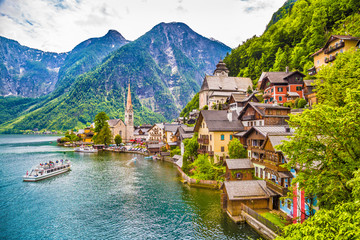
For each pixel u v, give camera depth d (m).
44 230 33.84
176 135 96.62
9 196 48.97
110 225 35.12
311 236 11.99
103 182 59.66
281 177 31.86
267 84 84.88
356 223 10.94
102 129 143.12
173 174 66.94
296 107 66.25
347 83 29.66
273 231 27.81
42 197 48.16
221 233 31.06
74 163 88.50
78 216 38.50
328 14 100.62
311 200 23.27
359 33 74.44
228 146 54.41
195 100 177.38
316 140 19.33
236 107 77.19
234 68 171.50
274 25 160.12
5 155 110.38
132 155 111.75
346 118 15.77
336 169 18.31
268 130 44.31
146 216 37.91
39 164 82.56
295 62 102.31
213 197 45.12
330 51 71.94
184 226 33.88
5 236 32.25
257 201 35.38
